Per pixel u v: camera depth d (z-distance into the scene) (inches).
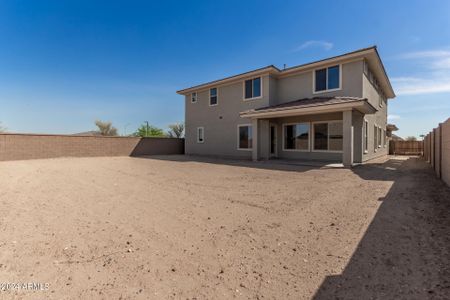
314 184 289.6
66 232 144.2
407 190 244.8
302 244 126.7
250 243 128.8
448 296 80.6
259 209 190.7
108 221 164.2
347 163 432.5
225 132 723.4
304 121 577.3
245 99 665.0
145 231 146.5
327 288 87.8
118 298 82.7
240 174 378.6
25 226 153.6
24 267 103.5
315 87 563.8
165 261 109.9
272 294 84.8
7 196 235.6
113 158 724.7
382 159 657.6
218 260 110.7
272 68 585.0
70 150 726.5
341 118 518.0
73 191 259.4
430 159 473.4
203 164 537.6
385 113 858.1
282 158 616.1
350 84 507.5
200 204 206.4
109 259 111.5
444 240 125.3
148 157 762.8
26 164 538.0
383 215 170.1
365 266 102.8
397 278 92.8
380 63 550.0
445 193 227.0
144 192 253.6
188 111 848.3
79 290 87.3
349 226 151.1
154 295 84.5
